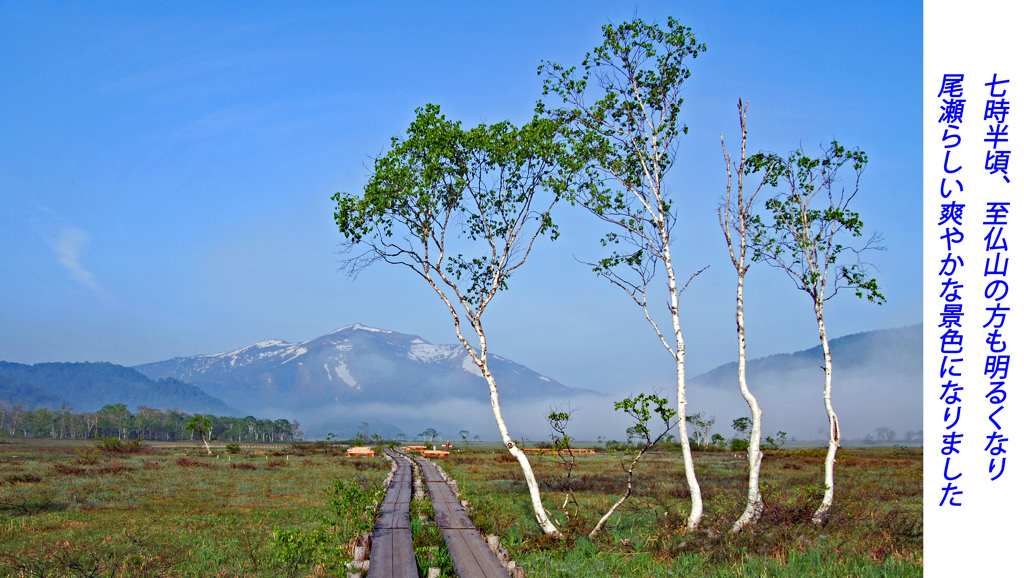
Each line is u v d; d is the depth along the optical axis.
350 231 18.22
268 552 15.87
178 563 14.75
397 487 27.70
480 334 18.34
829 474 16.48
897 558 12.26
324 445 135.88
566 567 12.80
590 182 18.42
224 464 56.97
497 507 21.06
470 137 18.30
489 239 19.03
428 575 10.85
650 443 16.80
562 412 17.95
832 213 18.62
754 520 15.27
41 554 15.34
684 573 12.25
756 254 19.30
